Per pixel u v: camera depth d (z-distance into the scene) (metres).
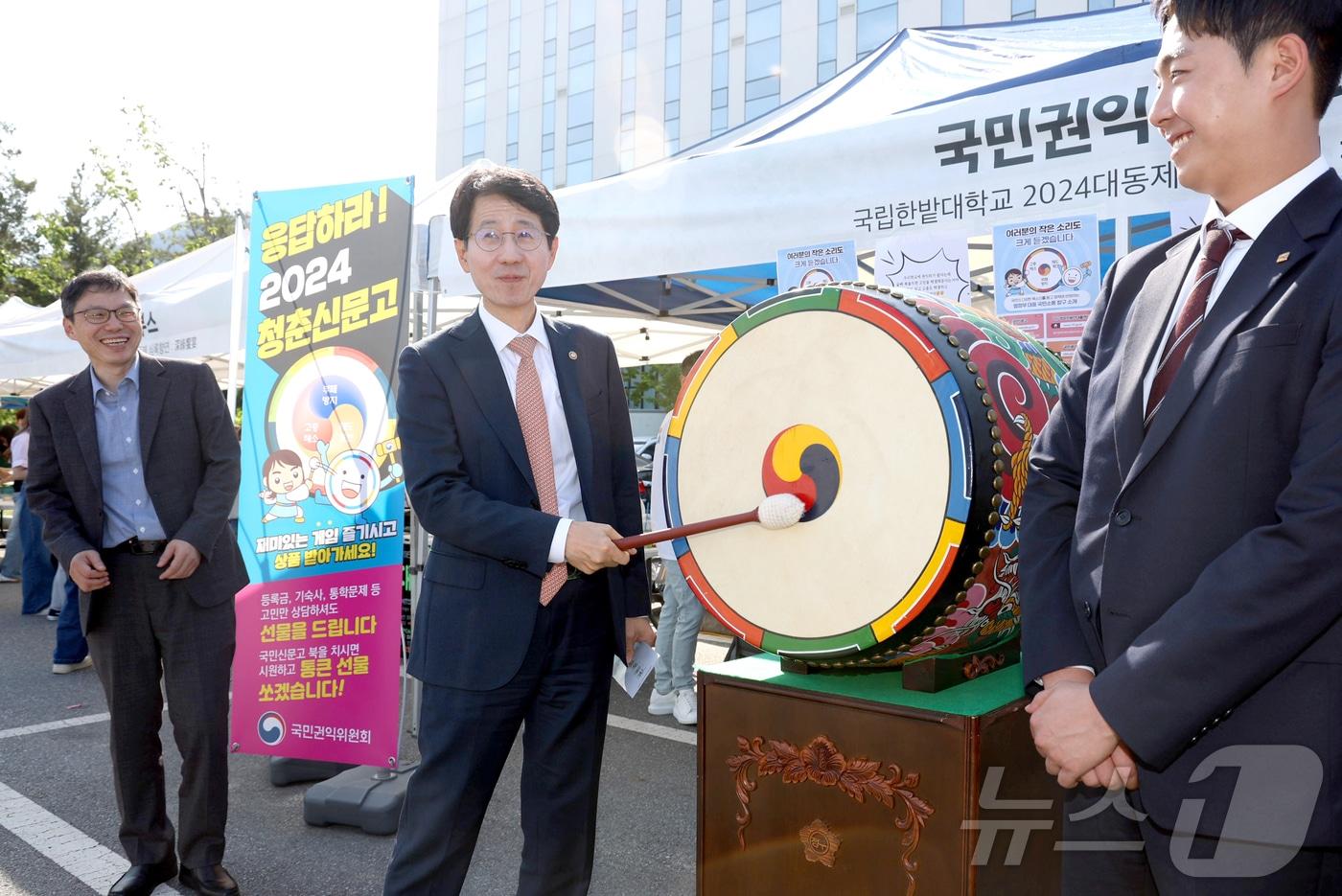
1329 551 0.88
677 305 5.84
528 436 1.80
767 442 1.39
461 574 1.75
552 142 27.59
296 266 3.23
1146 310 1.17
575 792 1.80
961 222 2.50
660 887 2.56
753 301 5.77
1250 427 0.97
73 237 25.39
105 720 4.15
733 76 23.94
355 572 3.07
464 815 1.74
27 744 3.80
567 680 1.78
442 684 1.72
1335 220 0.99
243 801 3.19
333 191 3.20
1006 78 2.71
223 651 2.38
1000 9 19.80
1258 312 1.00
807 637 1.33
